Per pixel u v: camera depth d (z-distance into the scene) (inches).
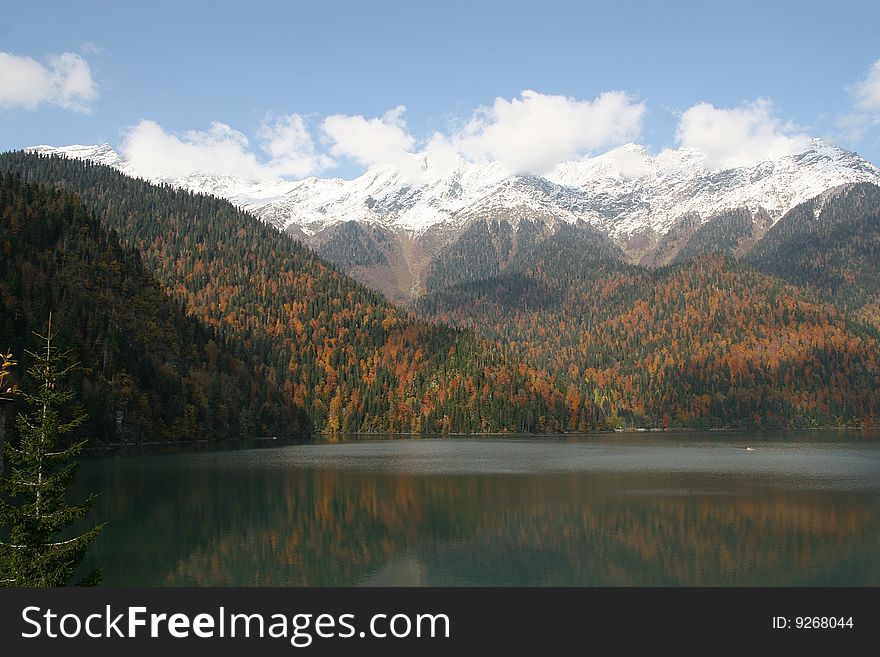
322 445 7864.2
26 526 1391.5
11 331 5255.9
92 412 5684.1
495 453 6702.8
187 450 6412.4
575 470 5123.0
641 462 5718.5
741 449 7411.4
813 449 7352.4
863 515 3238.2
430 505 3531.0
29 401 1482.5
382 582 2235.5
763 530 2935.5
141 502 3518.7
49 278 6520.7
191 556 2529.5
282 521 3132.4
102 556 2516.0
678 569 2374.5
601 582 2240.4
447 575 2311.8
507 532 2925.7
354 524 3078.2
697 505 3513.8
